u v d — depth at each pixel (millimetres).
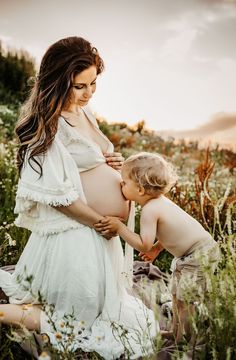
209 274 2172
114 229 2607
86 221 2578
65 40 2607
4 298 2924
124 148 8672
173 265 2639
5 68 9602
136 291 3199
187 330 2508
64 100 2559
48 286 2582
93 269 2562
